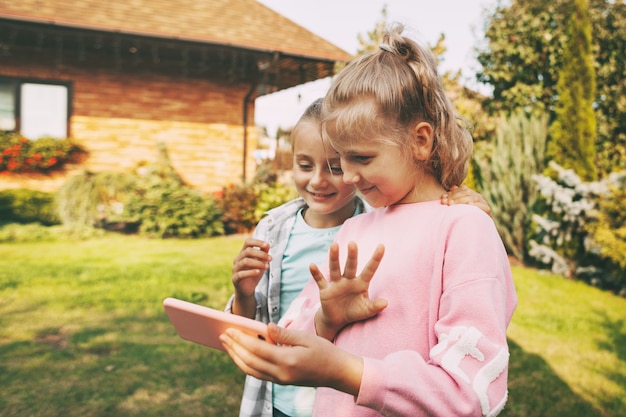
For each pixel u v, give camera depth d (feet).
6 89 33.68
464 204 3.45
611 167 35.73
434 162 3.60
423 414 2.68
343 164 3.44
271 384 5.39
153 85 36.60
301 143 5.35
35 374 11.22
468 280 3.02
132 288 18.42
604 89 36.91
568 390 11.16
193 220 31.07
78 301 16.70
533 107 35.35
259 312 5.74
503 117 27.58
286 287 5.77
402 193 3.51
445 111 3.55
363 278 3.37
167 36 31.63
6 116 33.83
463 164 3.78
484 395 2.66
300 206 6.04
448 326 2.94
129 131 36.22
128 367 11.69
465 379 2.70
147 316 15.34
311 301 4.23
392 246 3.52
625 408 10.39
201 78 37.68
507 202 26.48
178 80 37.17
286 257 5.82
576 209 21.57
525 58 36.52
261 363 2.76
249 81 38.68
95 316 15.26
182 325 3.69
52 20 29.32
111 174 33.27
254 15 38.99
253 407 5.36
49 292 17.72
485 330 2.85
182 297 17.30
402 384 2.69
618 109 36.52
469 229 3.22
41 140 33.35
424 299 3.25
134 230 32.89
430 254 3.31
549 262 24.40
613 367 12.62
